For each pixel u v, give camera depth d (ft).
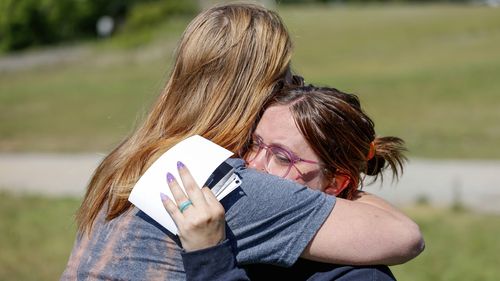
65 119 116.98
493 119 93.50
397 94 115.24
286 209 13.19
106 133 101.40
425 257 40.68
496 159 71.36
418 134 86.33
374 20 205.67
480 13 202.59
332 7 276.21
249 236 13.16
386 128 90.94
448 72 128.77
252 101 14.19
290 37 15.03
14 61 206.49
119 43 204.44
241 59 14.29
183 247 12.74
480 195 56.90
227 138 14.02
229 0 15.85
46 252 44.16
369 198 14.74
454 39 167.63
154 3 231.50
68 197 60.49
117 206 13.76
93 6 250.37
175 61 14.78
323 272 13.57
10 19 246.47
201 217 12.47
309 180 14.20
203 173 12.80
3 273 40.16
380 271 13.52
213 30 14.51
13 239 46.55
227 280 12.55
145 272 13.21
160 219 12.87
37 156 84.79
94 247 13.73
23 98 144.66
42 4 248.32
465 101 106.32
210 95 14.17
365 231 13.25
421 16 206.69
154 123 14.49
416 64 142.20
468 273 37.93
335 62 153.48
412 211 52.03
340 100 14.35
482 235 45.03
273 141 14.12
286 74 15.02
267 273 13.75
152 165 13.24
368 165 15.76
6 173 74.59
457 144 79.87
